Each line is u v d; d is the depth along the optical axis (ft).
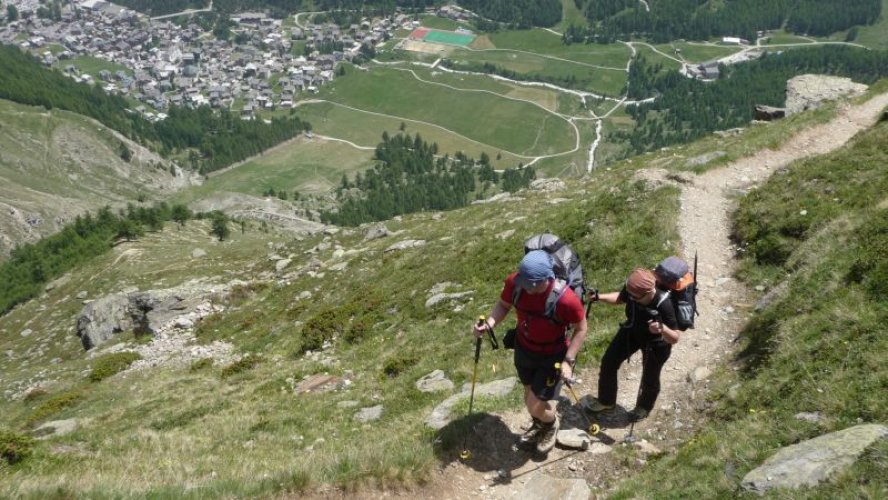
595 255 72.43
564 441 35.06
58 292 282.56
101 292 246.68
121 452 53.06
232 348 114.01
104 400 95.76
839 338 35.76
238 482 31.86
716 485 27.63
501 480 32.78
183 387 87.61
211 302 146.00
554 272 29.35
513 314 67.15
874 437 24.97
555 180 160.76
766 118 172.04
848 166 69.36
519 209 127.85
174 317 141.90
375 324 89.66
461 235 112.98
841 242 50.26
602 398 36.78
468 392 44.27
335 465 33.30
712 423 35.37
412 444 35.88
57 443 59.47
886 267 39.99
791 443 29.22
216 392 78.79
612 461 33.81
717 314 52.34
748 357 41.75
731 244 67.51
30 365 197.77
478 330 31.27
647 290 31.78
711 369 42.32
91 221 507.30
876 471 23.17
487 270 88.02
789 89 178.19
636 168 135.03
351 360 77.66
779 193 71.36
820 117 109.19
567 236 82.28
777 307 45.21
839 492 23.12
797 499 23.67
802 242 58.54
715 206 77.66
